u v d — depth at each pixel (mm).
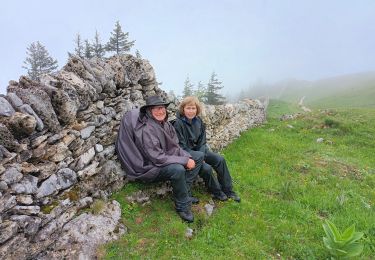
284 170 3375
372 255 1935
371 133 5547
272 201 2549
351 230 1776
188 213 2074
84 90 1862
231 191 2494
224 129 4121
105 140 2145
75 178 1794
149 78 2701
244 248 1877
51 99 1690
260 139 4734
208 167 2342
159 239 1831
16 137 1463
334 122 6035
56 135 1683
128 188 2166
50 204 1602
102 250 1653
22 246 1385
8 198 1354
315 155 4094
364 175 3451
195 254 1767
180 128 2297
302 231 2135
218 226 2080
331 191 2871
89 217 1761
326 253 1894
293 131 5938
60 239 1577
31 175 1502
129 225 1901
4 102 1430
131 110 2268
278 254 1901
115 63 2342
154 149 2049
